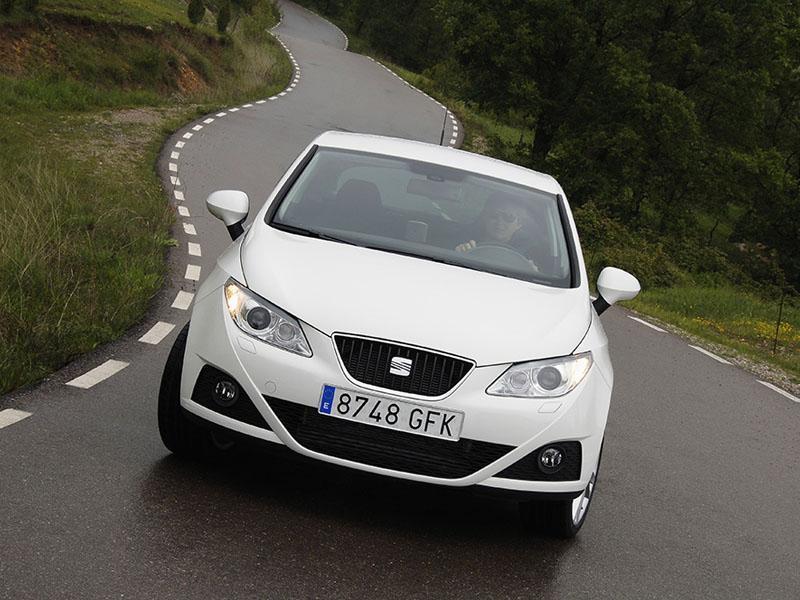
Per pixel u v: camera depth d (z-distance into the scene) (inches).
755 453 327.3
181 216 579.8
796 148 2118.6
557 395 189.2
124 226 476.7
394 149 258.8
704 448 319.6
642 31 1660.9
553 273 226.5
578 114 1637.6
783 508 269.4
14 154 644.7
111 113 987.9
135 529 175.5
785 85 1975.9
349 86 1830.7
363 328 185.3
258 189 730.8
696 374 459.2
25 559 157.6
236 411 189.8
